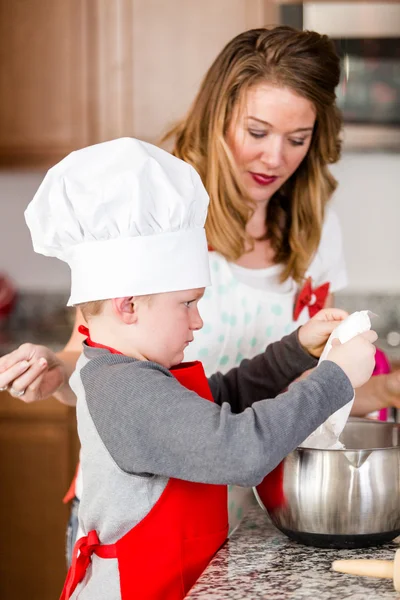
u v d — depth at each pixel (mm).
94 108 2889
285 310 1546
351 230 3168
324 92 1436
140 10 2838
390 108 2664
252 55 1418
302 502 972
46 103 2908
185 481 1033
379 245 3158
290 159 1461
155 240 1055
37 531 2695
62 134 2910
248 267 1560
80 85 2887
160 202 1059
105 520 1030
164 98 2855
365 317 1089
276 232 1574
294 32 1436
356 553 979
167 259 1061
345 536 969
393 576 846
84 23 2867
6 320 3246
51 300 3266
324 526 968
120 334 1080
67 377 1365
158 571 1019
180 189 1081
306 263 1577
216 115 1456
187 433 945
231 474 930
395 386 1285
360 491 957
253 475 928
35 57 2895
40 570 2703
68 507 2682
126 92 2869
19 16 2885
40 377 1252
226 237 1476
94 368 1042
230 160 1443
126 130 2879
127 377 1000
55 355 1343
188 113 1547
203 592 854
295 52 1406
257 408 962
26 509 2697
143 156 1070
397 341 2947
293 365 1255
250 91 1411
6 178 3248
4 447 2691
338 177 3148
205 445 933
